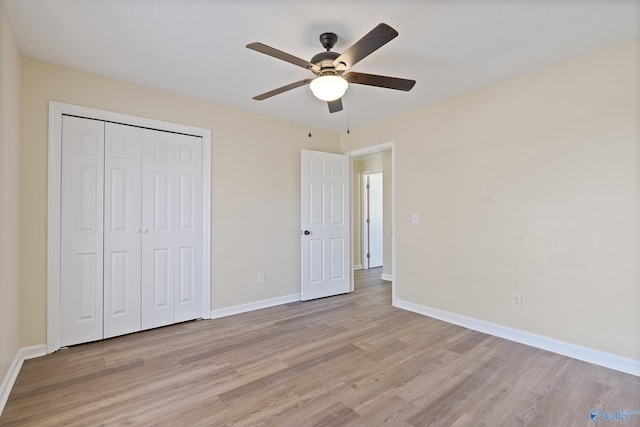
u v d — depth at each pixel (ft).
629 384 6.71
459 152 10.40
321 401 6.12
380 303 13.01
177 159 10.46
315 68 6.77
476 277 9.97
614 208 7.41
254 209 12.14
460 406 5.97
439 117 10.98
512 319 9.14
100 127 9.07
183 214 10.57
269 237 12.57
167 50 7.63
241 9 6.10
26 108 7.93
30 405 5.96
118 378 6.96
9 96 6.53
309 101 11.01
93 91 8.89
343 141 14.98
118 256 9.37
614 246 7.42
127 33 6.91
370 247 21.53
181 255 10.55
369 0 5.84
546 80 8.46
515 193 9.07
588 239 7.78
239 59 8.06
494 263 9.53
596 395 6.32
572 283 8.04
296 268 13.43
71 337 8.61
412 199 11.87
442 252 10.91
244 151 11.89
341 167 14.56
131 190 9.59
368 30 6.81
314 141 14.07
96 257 9.00
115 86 9.24
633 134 7.15
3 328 6.17
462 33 6.90
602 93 7.55
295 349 8.50
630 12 6.15
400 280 12.35
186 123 10.54
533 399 6.19
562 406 5.97
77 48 7.54
